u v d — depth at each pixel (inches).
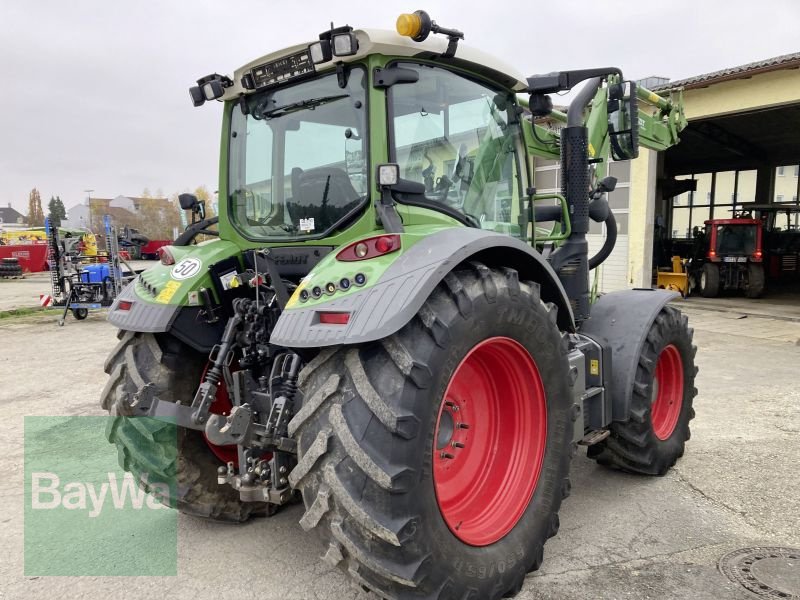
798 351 303.1
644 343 141.3
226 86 121.0
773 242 721.6
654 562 107.7
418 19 94.0
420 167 108.0
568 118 142.8
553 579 103.0
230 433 94.3
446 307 86.1
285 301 107.3
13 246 1047.0
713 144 695.1
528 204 136.5
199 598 99.4
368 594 98.5
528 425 104.7
